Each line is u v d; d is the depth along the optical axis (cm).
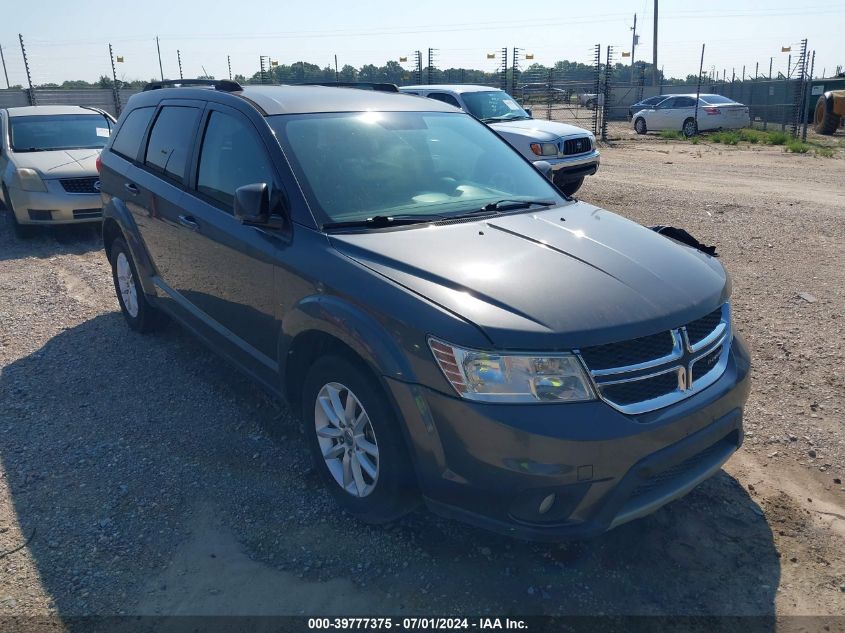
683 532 339
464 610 291
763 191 1288
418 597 298
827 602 297
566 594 300
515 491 274
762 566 318
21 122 1033
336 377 329
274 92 447
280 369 370
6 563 317
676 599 299
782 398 467
